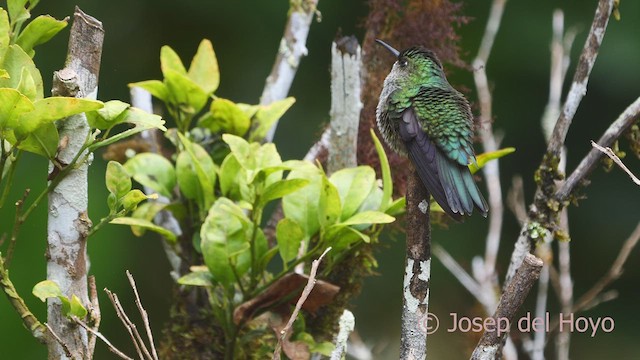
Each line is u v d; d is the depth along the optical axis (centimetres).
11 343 1175
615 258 1562
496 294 959
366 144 861
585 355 1540
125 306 1348
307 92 1493
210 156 793
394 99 788
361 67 885
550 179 717
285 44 889
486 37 984
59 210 552
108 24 1478
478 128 938
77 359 551
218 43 1488
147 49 1485
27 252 1220
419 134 759
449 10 891
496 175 951
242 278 743
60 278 554
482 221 1536
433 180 735
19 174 1256
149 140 909
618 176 1558
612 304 1557
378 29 893
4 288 549
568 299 933
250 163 675
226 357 708
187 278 696
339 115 762
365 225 699
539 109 1525
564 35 1492
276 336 698
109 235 1318
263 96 882
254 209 675
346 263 759
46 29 601
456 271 1262
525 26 1496
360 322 1466
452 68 1485
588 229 1570
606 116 1546
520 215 1009
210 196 738
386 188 708
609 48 1464
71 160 551
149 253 1373
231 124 771
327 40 1501
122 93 1477
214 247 678
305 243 698
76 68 549
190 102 766
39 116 522
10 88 523
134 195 568
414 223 580
